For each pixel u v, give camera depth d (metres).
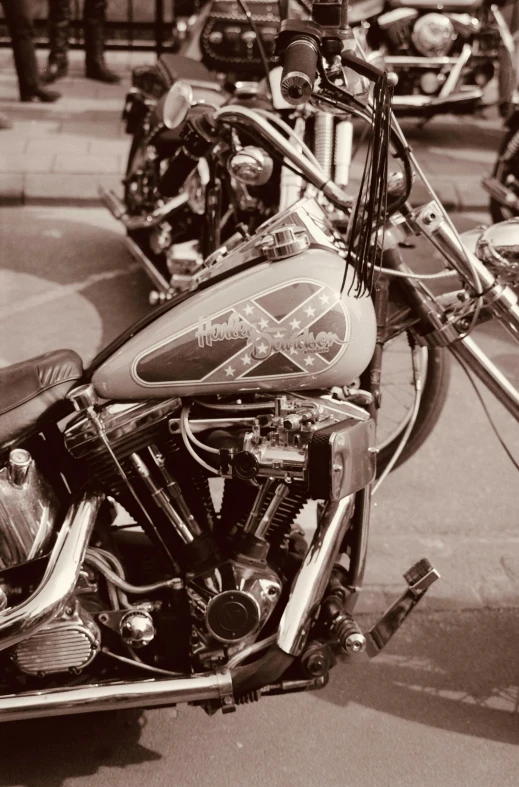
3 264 5.31
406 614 2.24
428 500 3.52
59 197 6.11
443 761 2.37
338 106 1.97
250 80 6.93
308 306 2.04
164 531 2.18
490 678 2.65
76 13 9.80
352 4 6.82
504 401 2.41
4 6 7.57
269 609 2.17
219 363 2.06
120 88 8.66
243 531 2.16
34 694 2.12
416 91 7.10
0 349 4.40
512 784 2.31
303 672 2.20
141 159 5.09
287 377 2.07
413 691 2.59
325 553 2.14
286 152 2.17
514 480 3.68
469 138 7.79
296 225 2.11
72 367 2.18
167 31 9.79
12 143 6.76
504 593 2.99
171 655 2.24
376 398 2.31
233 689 2.17
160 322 2.09
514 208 5.14
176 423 2.10
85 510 2.13
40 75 8.48
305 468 2.01
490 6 7.08
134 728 2.45
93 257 5.47
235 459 2.04
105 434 2.09
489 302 2.26
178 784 2.29
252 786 2.29
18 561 2.11
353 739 2.43
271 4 6.80
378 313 2.29
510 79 7.14
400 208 2.20
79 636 2.14
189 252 4.47
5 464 2.12
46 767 2.33
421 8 6.86
